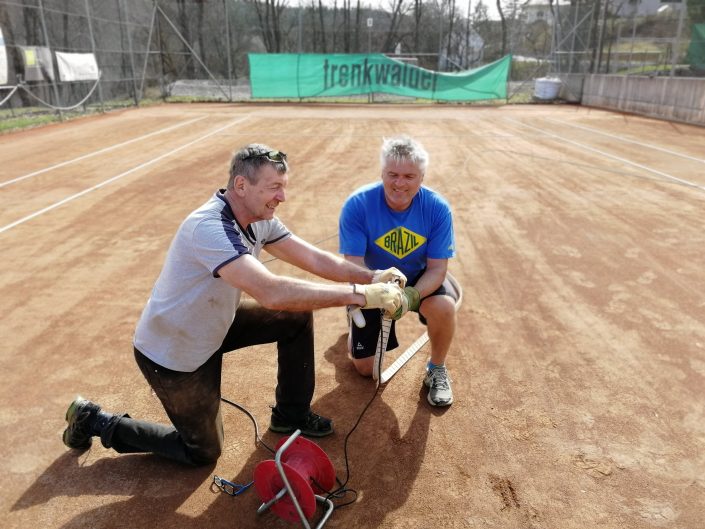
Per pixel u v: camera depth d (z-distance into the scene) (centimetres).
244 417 279
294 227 576
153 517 217
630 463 245
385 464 246
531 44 2123
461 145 1050
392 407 286
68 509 221
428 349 343
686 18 1410
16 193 697
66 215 609
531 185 735
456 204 651
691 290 417
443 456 251
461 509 222
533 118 1515
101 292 421
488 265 470
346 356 336
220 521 216
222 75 2145
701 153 952
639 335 354
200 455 236
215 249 193
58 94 1539
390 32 2286
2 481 236
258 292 194
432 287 272
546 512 220
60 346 344
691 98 1371
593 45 1891
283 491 201
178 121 1427
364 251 279
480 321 374
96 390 299
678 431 265
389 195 260
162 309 208
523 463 246
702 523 214
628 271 454
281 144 1064
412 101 2041
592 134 1195
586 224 573
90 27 1620
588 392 296
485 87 1969
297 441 210
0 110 1466
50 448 256
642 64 1627
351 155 954
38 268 466
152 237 539
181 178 775
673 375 311
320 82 1980
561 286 428
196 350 213
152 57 2038
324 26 2316
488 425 271
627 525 213
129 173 806
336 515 219
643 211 614
